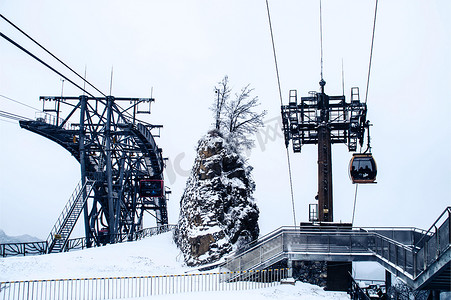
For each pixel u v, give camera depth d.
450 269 19.34
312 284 27.94
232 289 26.03
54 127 51.41
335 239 27.53
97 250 39.88
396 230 30.33
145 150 58.56
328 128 33.09
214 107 48.34
